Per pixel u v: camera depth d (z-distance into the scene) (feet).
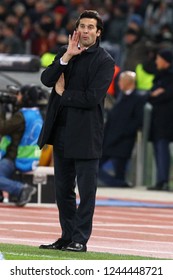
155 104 147.02
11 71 134.31
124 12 189.47
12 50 184.65
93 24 77.15
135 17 160.35
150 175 153.99
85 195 77.36
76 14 192.65
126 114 150.00
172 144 153.89
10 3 212.64
